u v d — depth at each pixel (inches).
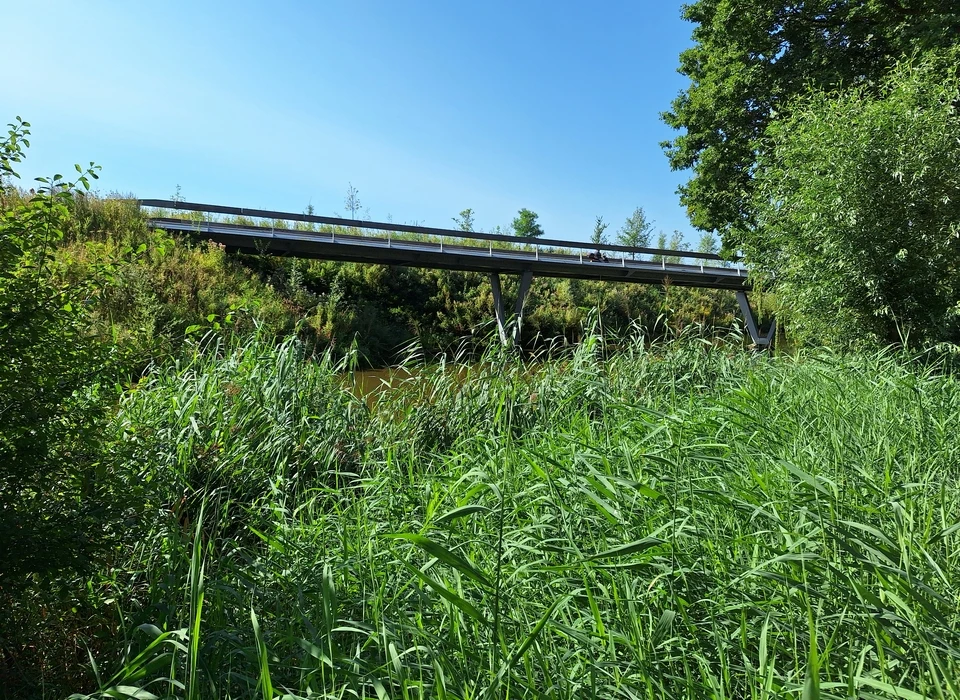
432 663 80.0
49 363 98.7
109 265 112.8
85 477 102.1
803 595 86.0
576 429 197.6
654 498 112.0
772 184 425.4
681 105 790.5
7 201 105.6
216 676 89.1
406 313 1051.9
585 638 81.5
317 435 200.4
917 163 343.3
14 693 95.0
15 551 87.0
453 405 242.2
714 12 728.3
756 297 571.5
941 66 435.2
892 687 69.2
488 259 1027.3
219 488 158.2
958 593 91.7
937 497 122.1
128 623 105.6
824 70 609.0
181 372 211.5
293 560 121.9
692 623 85.4
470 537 114.6
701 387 271.9
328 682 83.8
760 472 137.3
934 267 346.9
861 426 169.0
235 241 906.7
